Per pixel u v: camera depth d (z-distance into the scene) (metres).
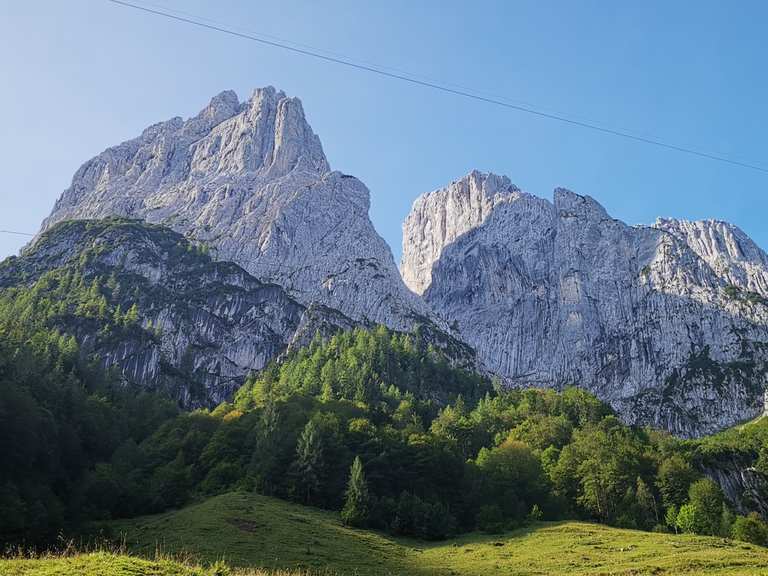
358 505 116.00
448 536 117.06
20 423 109.38
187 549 85.44
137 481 130.88
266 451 136.50
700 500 134.25
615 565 84.50
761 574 72.69
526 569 86.12
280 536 94.31
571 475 149.75
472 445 182.00
